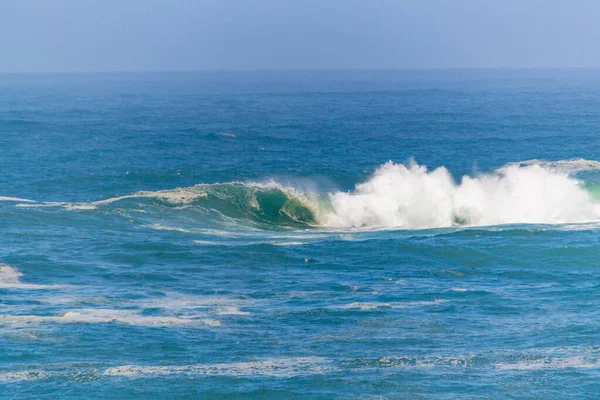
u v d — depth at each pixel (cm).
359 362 4388
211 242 8375
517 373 4162
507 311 5581
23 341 4688
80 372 4178
